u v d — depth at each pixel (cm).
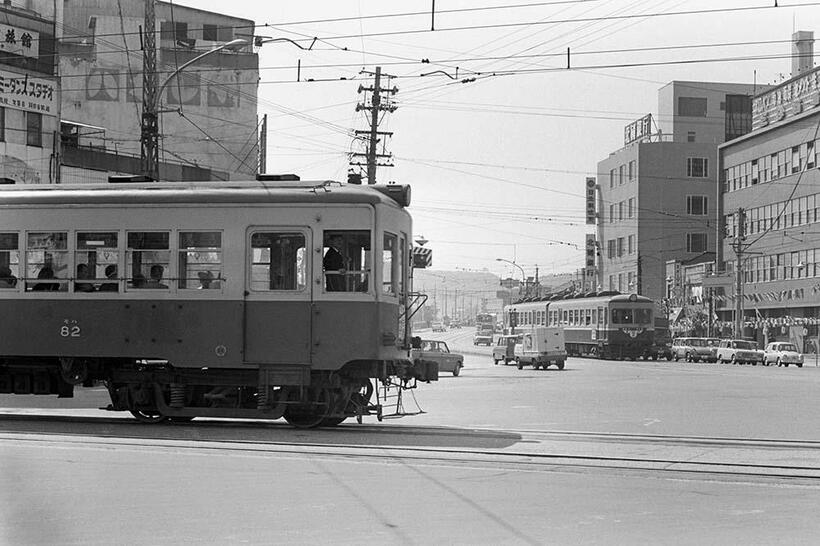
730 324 7662
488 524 853
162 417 1720
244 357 1628
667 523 866
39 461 1223
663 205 9412
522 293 13238
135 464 1202
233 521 859
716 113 10112
